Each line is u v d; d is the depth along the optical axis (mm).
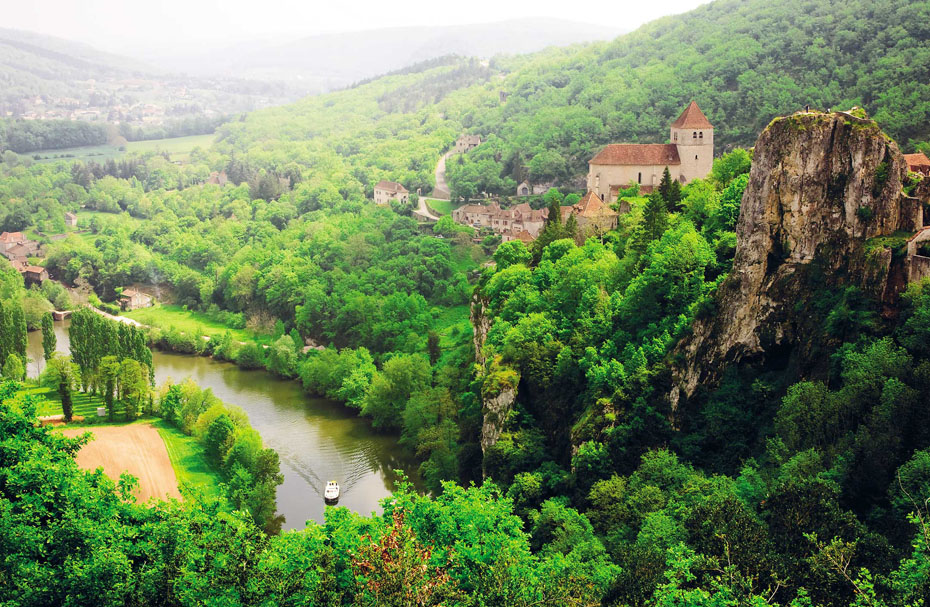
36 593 70500
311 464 156625
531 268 165000
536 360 129125
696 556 71125
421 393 169500
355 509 138000
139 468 146125
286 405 192250
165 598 72312
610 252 147250
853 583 61781
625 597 72562
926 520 68750
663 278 122312
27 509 77312
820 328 101500
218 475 144375
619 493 99875
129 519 85000
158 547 75688
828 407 89438
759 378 107812
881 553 69500
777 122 105875
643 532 83750
